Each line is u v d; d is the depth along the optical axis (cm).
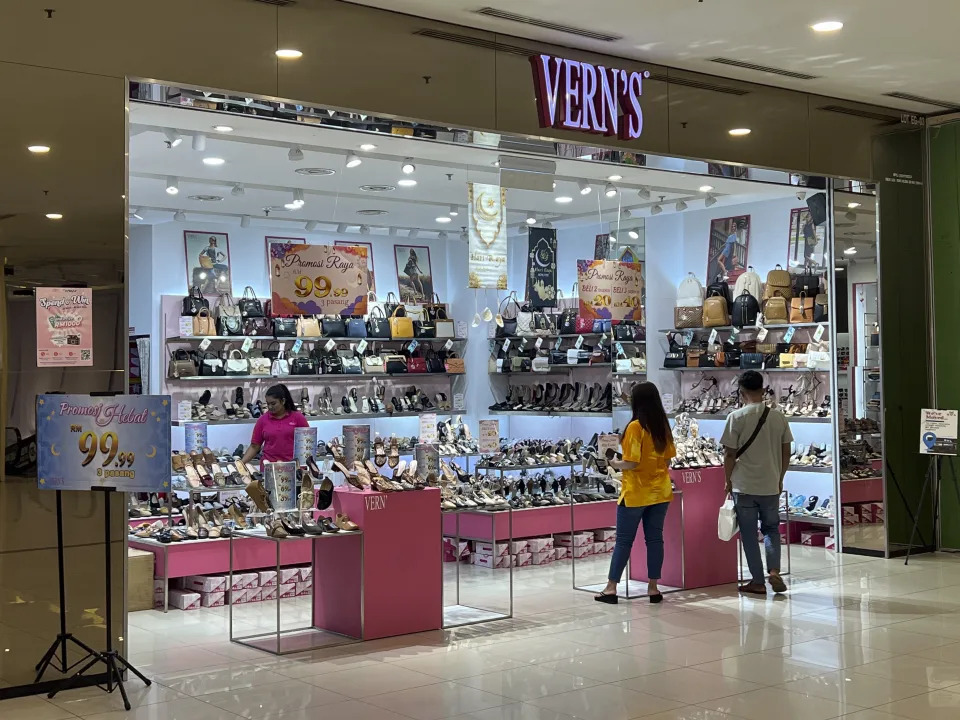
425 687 544
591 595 793
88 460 533
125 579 570
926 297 998
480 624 694
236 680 564
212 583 777
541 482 990
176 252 1160
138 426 525
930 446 943
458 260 1383
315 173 941
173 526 809
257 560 802
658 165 830
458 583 762
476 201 836
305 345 1229
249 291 1193
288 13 641
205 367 1123
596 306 1036
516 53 745
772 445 784
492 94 731
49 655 545
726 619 702
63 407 536
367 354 1273
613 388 1147
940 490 996
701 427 1197
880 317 966
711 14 703
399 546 666
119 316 572
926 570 894
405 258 1347
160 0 592
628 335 1140
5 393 544
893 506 966
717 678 554
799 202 1122
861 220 968
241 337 1154
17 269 547
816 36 754
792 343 1118
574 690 534
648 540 767
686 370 1209
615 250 1162
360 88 670
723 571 833
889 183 973
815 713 491
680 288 1218
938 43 773
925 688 533
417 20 697
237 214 1152
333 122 668
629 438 746
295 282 794
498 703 513
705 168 855
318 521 654
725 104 859
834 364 989
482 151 845
